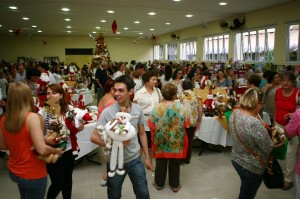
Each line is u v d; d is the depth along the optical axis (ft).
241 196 7.52
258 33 34.24
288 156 10.21
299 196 6.30
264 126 6.96
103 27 50.11
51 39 68.18
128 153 6.49
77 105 12.76
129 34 65.46
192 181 11.27
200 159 13.73
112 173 6.20
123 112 6.25
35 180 5.75
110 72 32.35
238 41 38.42
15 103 5.55
